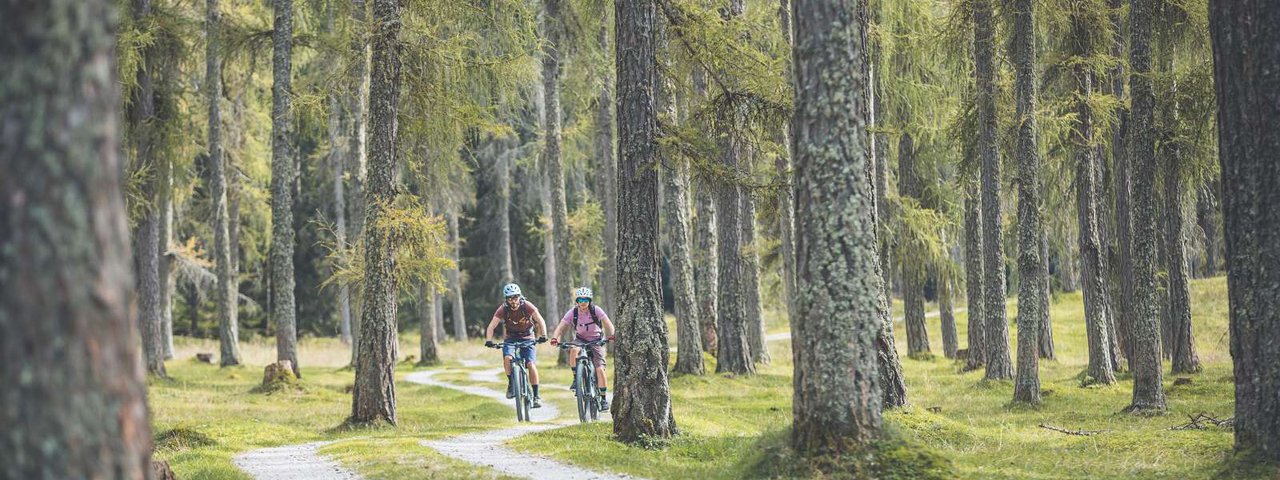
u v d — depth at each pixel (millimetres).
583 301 14320
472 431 14180
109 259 3600
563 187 33094
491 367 34219
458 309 53469
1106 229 25531
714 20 12836
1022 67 18781
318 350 45250
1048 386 21875
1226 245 9164
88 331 3508
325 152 40000
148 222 27078
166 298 36875
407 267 16297
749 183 12375
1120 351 26547
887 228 27906
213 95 32531
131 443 3631
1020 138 18953
